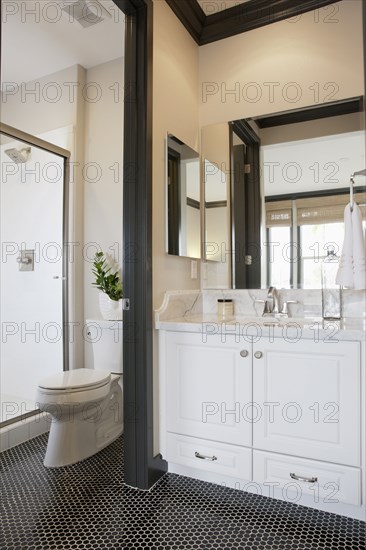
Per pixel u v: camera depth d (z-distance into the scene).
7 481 1.73
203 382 1.65
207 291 2.23
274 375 1.51
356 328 1.44
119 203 2.58
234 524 1.42
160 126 1.82
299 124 2.02
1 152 2.88
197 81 2.27
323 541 1.32
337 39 1.93
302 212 2.01
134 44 1.71
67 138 2.69
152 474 1.68
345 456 1.39
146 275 1.67
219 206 2.21
